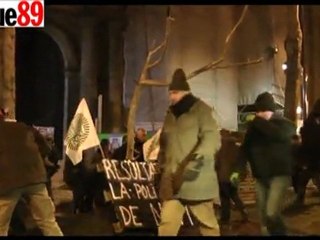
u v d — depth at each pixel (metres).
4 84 9.16
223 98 24.53
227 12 25.16
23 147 5.84
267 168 6.39
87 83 24.59
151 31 24.72
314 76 23.22
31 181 5.80
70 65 25.38
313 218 9.41
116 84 24.83
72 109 25.02
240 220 9.50
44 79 26.53
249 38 25.27
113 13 24.91
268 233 6.56
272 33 25.08
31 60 26.48
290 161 6.45
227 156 8.95
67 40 25.36
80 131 8.32
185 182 5.49
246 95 24.80
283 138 6.39
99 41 24.97
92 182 10.72
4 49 9.20
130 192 7.82
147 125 23.16
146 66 9.85
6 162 5.71
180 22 24.62
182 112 5.56
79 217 9.91
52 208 6.04
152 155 9.20
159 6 24.78
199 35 24.78
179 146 5.51
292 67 14.91
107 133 21.89
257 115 6.54
